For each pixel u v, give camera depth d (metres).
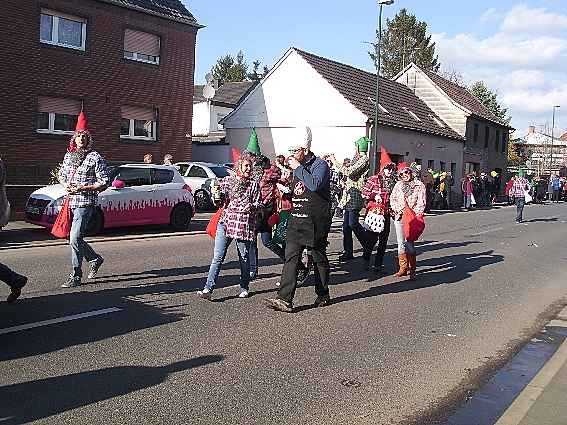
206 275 9.92
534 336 7.68
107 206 14.14
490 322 8.25
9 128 20.33
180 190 16.09
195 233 15.86
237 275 10.11
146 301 7.97
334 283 10.18
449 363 6.42
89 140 8.58
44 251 11.62
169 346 6.25
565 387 5.66
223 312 7.71
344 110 31.30
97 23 22.86
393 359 6.41
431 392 5.57
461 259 13.91
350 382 5.66
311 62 32.44
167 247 12.97
